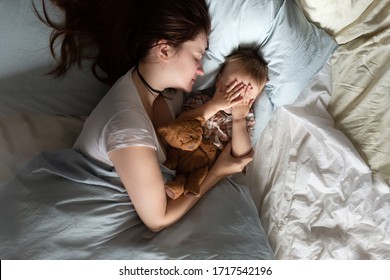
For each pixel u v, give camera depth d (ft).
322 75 4.30
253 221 3.74
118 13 3.26
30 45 3.64
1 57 3.67
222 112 3.92
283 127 4.27
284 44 3.80
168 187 3.36
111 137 2.97
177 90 3.84
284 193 4.09
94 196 3.27
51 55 3.69
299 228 3.95
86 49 3.65
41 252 2.94
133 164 2.94
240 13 3.59
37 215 3.04
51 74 3.76
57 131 3.79
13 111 3.79
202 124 3.69
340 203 3.99
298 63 3.94
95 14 3.38
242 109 3.80
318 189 4.06
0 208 3.09
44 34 3.60
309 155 4.14
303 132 4.23
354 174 4.09
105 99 3.24
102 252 3.12
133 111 3.05
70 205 3.16
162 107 3.70
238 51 3.83
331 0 3.93
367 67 4.18
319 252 3.85
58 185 3.23
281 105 4.22
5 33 3.58
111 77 3.71
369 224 3.97
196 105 3.89
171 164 3.57
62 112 3.90
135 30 3.28
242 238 3.53
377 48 4.12
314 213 4.00
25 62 3.71
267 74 3.96
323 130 4.15
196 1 3.22
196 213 3.59
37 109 3.84
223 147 3.97
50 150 3.45
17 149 3.64
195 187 3.47
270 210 4.09
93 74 3.76
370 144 4.14
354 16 4.11
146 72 3.29
